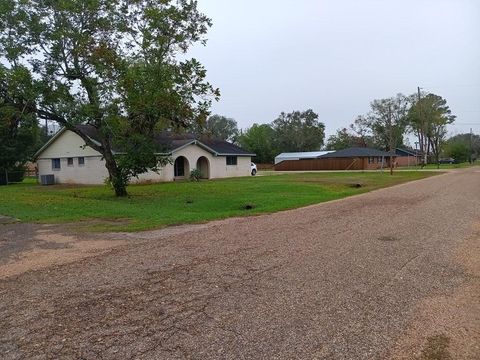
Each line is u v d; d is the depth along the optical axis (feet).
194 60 54.39
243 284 17.19
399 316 13.82
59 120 57.06
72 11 52.37
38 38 53.06
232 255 22.22
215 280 17.83
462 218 34.42
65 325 13.42
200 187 76.28
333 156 187.93
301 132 285.23
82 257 22.79
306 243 25.00
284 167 199.93
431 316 13.84
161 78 52.24
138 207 46.65
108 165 61.16
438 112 257.14
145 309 14.66
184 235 28.71
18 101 53.11
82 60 54.19
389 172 139.33
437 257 21.47
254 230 30.04
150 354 11.35
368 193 60.18
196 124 58.95
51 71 54.03
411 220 33.50
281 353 11.30
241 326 13.05
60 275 19.22
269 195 58.39
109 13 55.52
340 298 15.44
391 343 11.91
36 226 34.27
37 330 13.08
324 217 35.94
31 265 21.35
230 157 125.08
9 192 71.97
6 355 11.47
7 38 52.06
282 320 13.47
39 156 114.21
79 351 11.60
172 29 55.11
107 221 36.65
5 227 33.94
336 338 12.19
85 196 62.18
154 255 22.72
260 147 241.55
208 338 12.26
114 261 21.61
